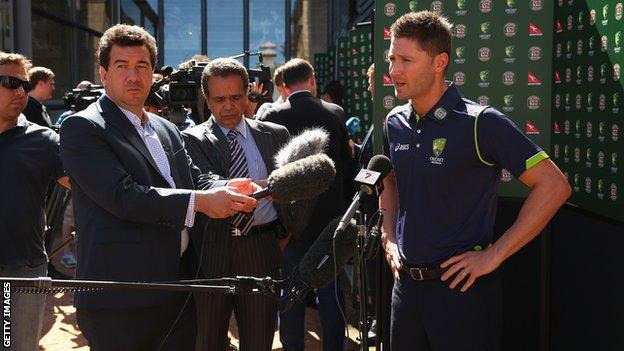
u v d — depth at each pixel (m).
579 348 3.48
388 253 2.90
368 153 4.64
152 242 2.68
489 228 2.70
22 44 9.69
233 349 4.55
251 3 18.22
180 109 5.32
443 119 2.67
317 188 2.57
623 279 2.98
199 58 6.30
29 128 3.56
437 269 2.67
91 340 2.72
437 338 2.70
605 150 3.23
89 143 2.59
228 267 3.22
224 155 3.44
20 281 2.14
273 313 3.32
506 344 3.82
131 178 2.64
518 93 3.72
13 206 3.44
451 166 2.63
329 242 2.47
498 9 3.70
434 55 2.64
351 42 10.02
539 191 2.54
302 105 4.69
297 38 18.45
